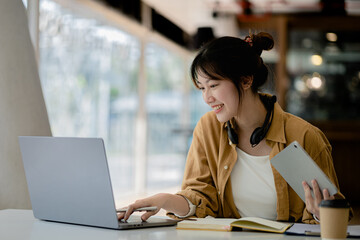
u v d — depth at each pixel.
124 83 6.77
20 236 1.41
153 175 8.06
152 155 8.05
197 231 1.51
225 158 1.95
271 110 1.90
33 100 3.03
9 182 2.80
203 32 7.50
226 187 1.94
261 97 1.95
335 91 7.45
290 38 7.57
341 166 6.95
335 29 7.48
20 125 2.91
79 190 1.57
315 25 7.50
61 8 4.92
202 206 1.87
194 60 1.81
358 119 7.35
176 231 1.51
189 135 8.56
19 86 2.95
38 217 1.72
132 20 6.62
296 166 1.50
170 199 1.78
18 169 2.85
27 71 3.02
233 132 1.92
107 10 5.91
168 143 8.68
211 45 1.79
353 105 7.39
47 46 4.70
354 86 7.42
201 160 2.04
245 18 7.78
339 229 1.32
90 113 5.81
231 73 1.76
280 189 1.84
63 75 5.09
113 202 1.50
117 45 6.47
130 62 6.95
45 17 4.61
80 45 5.43
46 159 1.63
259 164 1.90
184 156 9.26
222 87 1.78
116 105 6.54
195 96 9.90
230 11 7.71
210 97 1.81
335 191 1.42
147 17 7.18
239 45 1.80
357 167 6.91
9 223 1.65
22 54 3.00
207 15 7.94
